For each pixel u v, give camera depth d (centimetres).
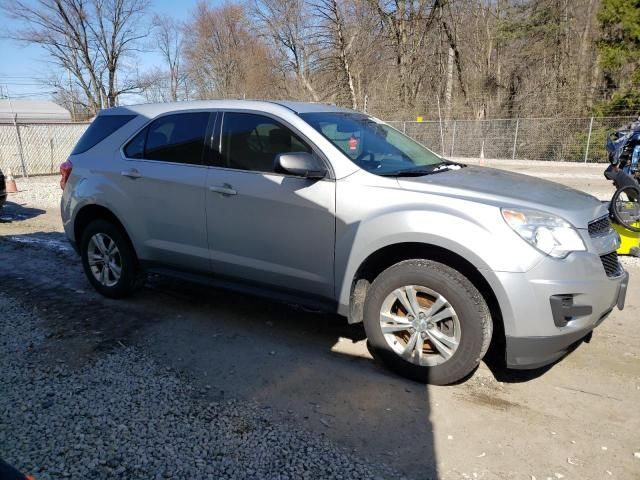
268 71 4075
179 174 425
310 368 365
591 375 356
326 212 356
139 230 456
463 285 317
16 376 348
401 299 340
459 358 324
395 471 259
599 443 283
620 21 2303
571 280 302
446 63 3012
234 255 406
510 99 2912
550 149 2259
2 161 1975
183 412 307
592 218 329
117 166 465
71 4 4138
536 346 307
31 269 602
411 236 324
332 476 255
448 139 2436
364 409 313
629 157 684
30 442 277
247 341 408
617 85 2467
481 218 311
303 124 380
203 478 252
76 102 4509
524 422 302
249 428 292
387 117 2712
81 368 360
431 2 2872
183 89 5112
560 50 2814
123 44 4462
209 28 4741
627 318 453
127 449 272
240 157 400
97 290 505
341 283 360
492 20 3022
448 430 294
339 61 3078
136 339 409
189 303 489
